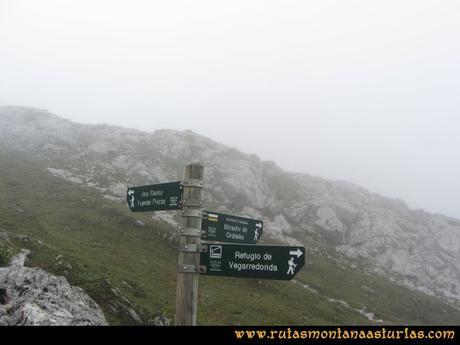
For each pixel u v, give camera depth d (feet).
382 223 423.64
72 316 45.06
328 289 223.71
